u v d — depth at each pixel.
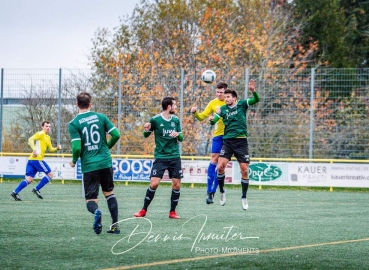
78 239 23.17
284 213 34.94
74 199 43.50
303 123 61.53
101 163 23.33
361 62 112.25
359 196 52.28
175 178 30.19
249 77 63.28
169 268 17.77
